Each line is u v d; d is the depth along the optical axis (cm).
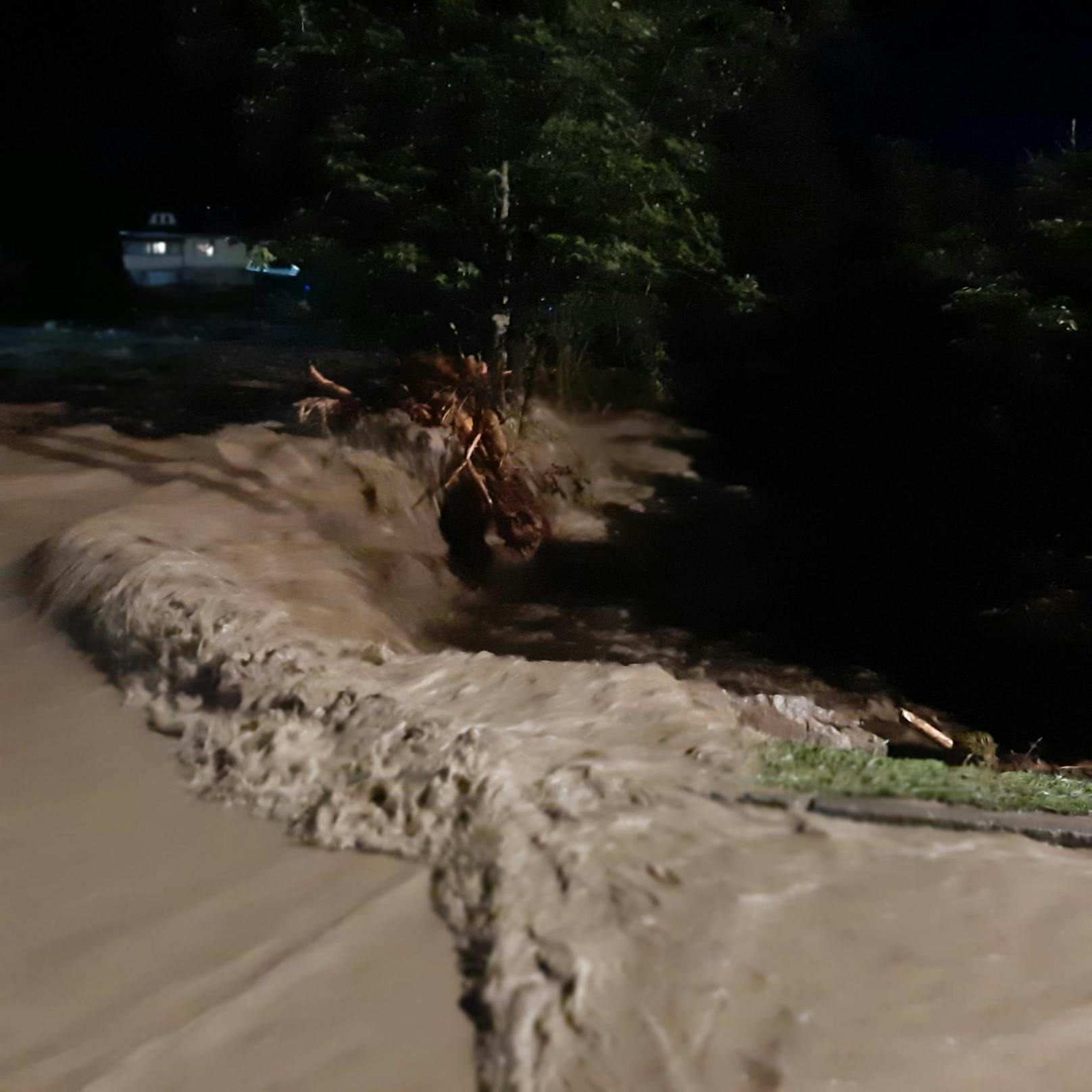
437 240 994
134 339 1596
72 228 2000
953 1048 291
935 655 852
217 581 591
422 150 977
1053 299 954
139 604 554
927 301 1172
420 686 493
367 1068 291
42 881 382
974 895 350
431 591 847
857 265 1248
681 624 880
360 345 1148
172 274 2131
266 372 1288
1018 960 323
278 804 419
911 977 314
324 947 335
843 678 791
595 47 959
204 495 839
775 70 1160
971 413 1076
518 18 928
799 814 389
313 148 991
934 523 1059
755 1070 281
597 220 967
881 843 376
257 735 452
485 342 1040
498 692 486
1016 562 941
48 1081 294
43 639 582
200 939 347
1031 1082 283
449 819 386
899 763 457
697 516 1155
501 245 997
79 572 614
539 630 834
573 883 345
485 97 933
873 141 1244
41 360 1396
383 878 370
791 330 1382
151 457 934
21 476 855
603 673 504
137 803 430
